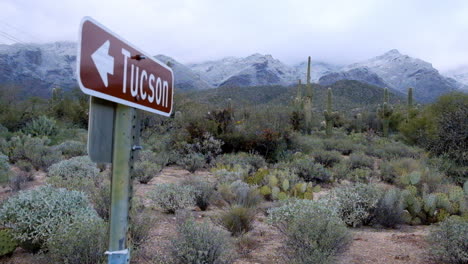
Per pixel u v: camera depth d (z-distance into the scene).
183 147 14.37
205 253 3.30
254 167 12.39
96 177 8.16
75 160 8.91
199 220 5.53
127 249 1.41
